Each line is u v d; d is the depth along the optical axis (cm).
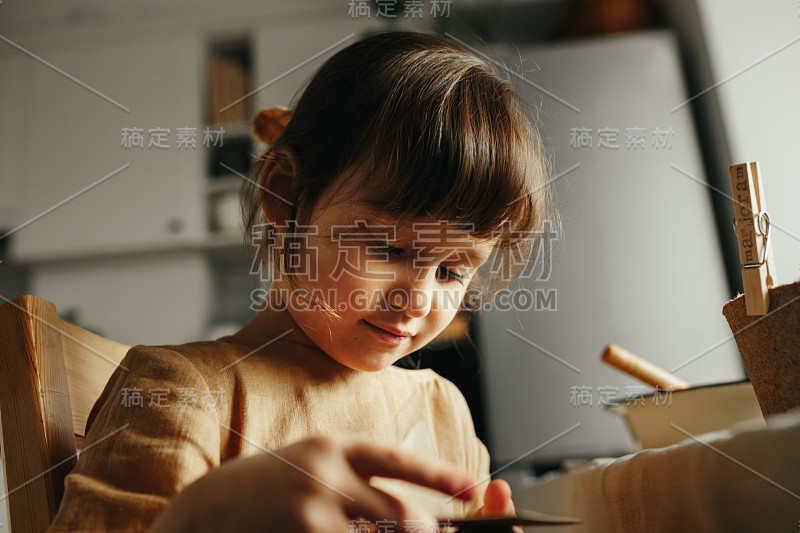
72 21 221
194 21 220
